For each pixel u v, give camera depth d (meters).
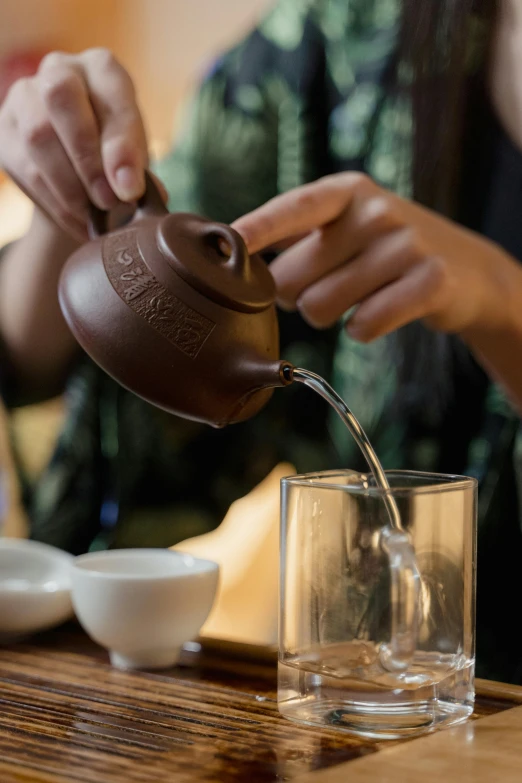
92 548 0.98
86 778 0.45
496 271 0.73
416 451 0.98
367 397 1.00
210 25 1.51
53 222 0.82
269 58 1.07
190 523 1.00
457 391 0.95
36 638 0.73
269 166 1.05
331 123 1.06
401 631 0.49
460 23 0.83
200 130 1.05
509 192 0.92
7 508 1.18
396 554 0.49
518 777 0.45
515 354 0.78
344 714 0.53
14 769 0.46
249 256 0.57
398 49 0.90
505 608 0.91
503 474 0.91
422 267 0.66
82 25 1.56
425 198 0.88
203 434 0.99
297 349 1.04
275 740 0.51
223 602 1.44
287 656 0.55
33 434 0.95
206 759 0.48
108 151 0.62
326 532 0.52
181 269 0.54
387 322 0.66
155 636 0.64
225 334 0.54
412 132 0.88
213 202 1.04
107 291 0.55
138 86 1.56
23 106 0.69
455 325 0.72
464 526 0.54
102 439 0.96
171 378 0.54
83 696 0.59
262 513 1.43
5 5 1.54
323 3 1.07
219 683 0.63
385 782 0.44
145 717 0.55
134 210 0.64
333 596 0.53
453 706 0.54
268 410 1.02
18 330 0.90
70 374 0.94
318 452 1.04
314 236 0.69
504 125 0.92
